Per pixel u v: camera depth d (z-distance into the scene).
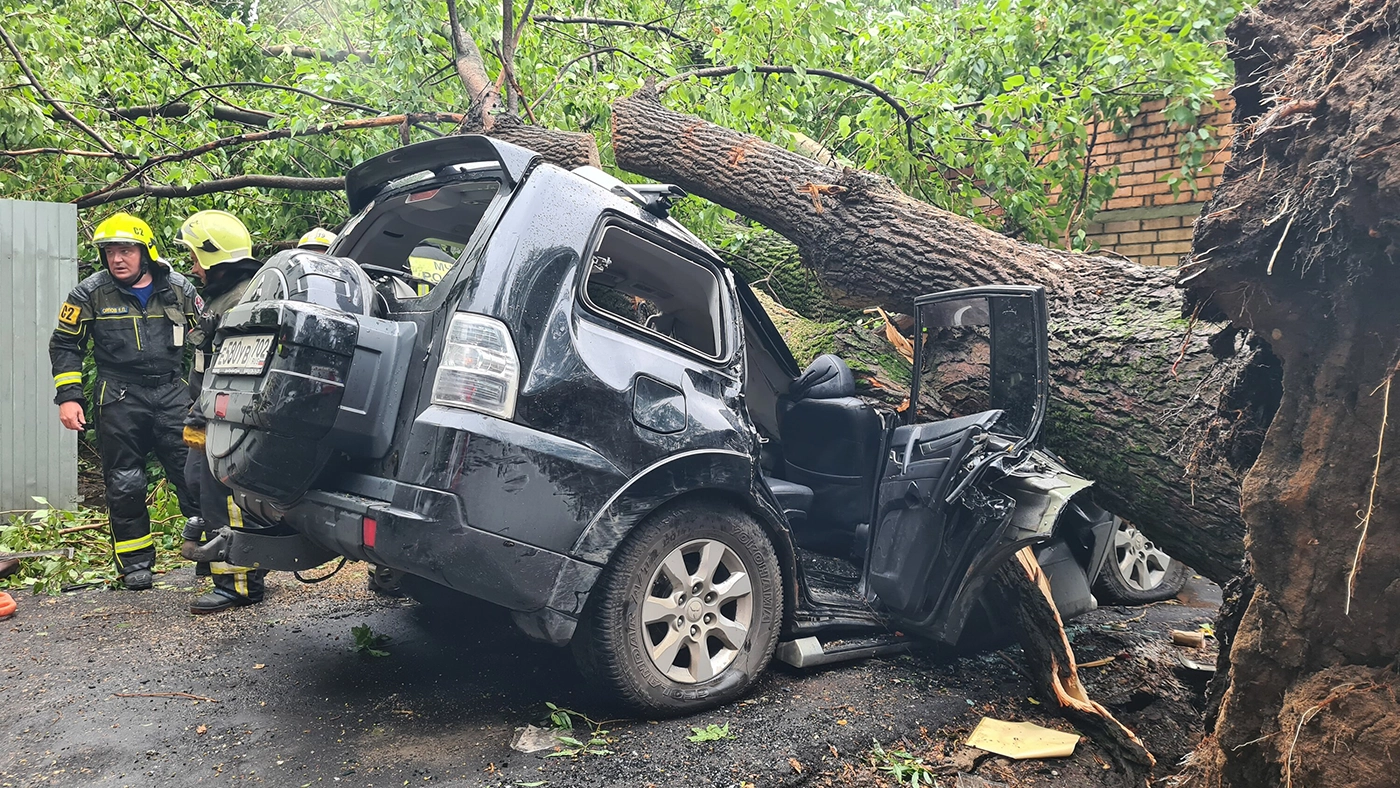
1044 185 6.84
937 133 6.13
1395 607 1.63
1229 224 1.92
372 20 6.99
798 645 3.23
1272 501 1.82
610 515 2.69
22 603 4.16
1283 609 1.81
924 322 3.86
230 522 3.84
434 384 2.54
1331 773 1.67
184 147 6.66
